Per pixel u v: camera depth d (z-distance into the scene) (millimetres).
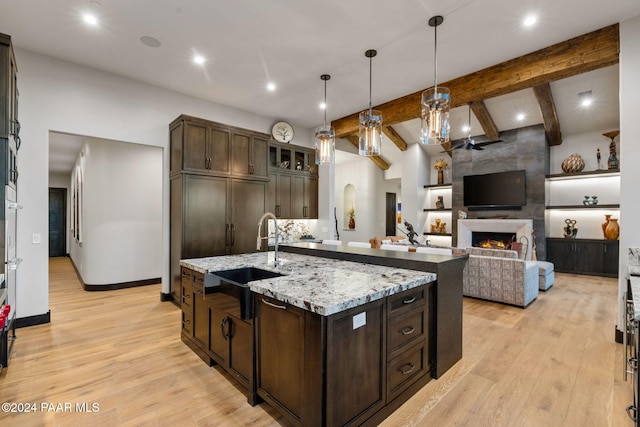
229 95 5137
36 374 2557
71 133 3986
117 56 3869
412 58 3969
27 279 3615
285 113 6090
